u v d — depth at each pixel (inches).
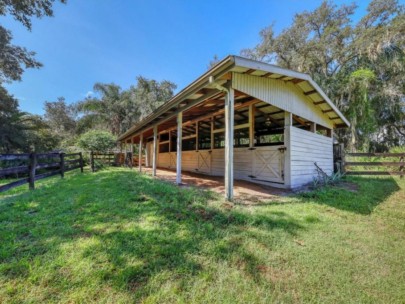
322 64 613.3
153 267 73.7
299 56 614.5
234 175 289.7
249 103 250.7
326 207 156.4
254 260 81.7
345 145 604.7
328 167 323.3
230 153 164.9
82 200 152.6
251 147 263.4
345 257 87.4
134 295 61.1
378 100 530.9
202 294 63.0
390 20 527.5
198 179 287.0
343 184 258.2
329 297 65.3
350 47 556.4
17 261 74.7
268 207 150.3
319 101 274.8
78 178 286.8
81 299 59.1
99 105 964.0
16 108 603.2
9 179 377.4
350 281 72.9
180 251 84.1
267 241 96.9
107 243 87.7
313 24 628.4
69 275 67.9
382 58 514.9
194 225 109.0
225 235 99.8
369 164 333.4
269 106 262.4
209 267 75.7
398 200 184.5
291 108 231.9
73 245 86.0
